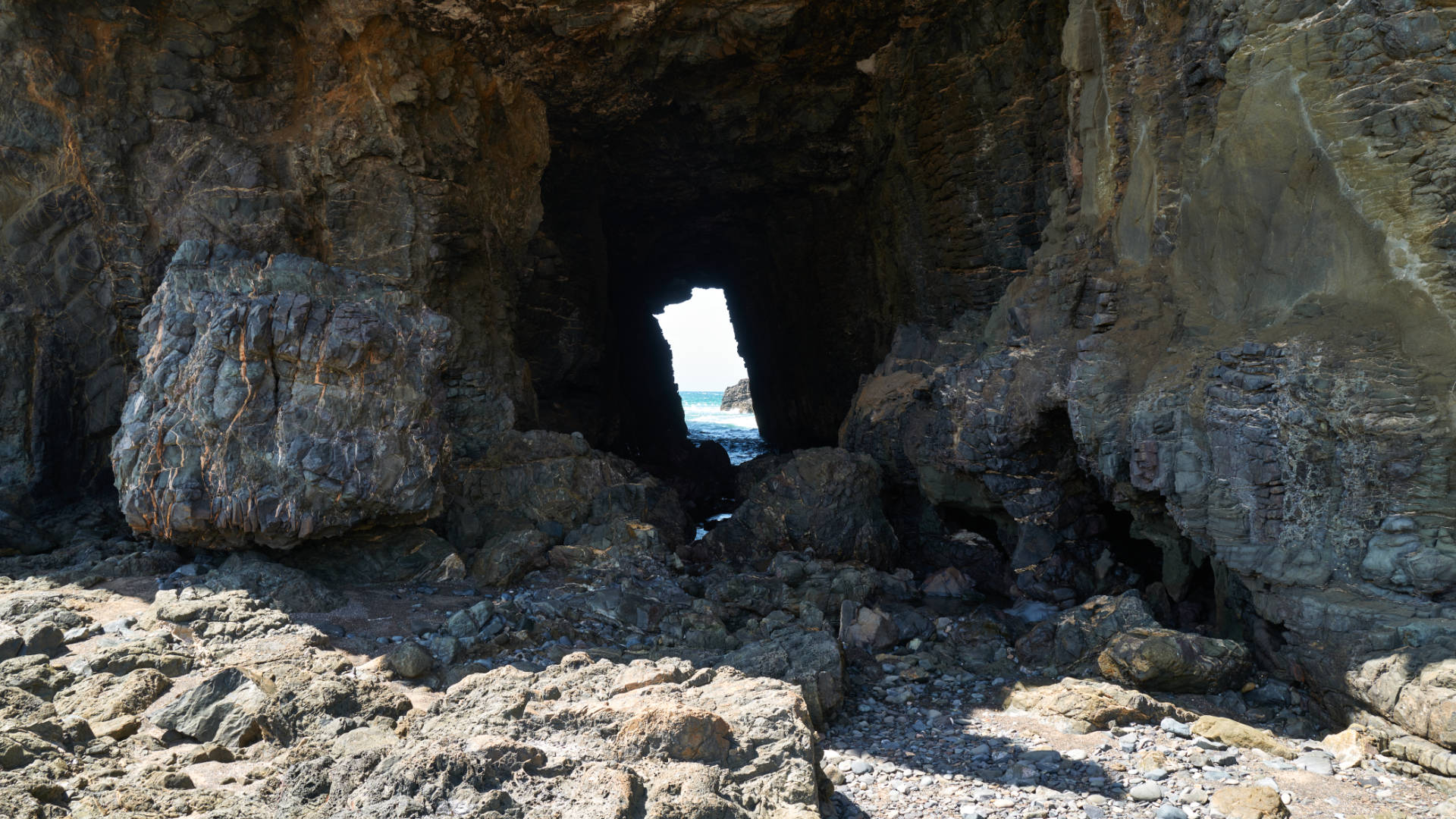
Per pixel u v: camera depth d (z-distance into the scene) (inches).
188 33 449.1
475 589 358.0
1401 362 269.1
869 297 691.4
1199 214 341.1
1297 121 300.5
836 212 722.8
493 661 292.2
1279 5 307.1
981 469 420.2
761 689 224.8
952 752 247.1
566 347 727.7
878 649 339.3
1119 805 212.4
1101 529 418.9
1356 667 255.3
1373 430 267.9
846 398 749.3
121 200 428.8
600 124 643.5
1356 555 273.0
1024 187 508.7
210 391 337.1
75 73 421.1
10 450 398.3
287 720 221.8
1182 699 279.3
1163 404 318.7
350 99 477.1
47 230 413.4
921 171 586.9
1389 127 277.0
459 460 455.5
